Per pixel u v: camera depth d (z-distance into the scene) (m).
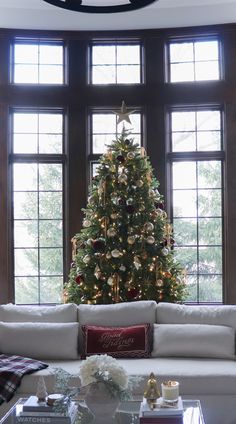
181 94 6.18
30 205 6.33
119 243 5.16
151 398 2.87
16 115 6.35
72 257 6.08
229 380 3.72
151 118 6.20
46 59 6.41
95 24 6.11
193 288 6.23
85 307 4.57
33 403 2.91
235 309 4.43
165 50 6.32
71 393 2.83
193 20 6.04
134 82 6.41
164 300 5.20
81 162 6.20
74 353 4.27
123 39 6.35
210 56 6.32
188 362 4.05
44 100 6.21
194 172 6.29
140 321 4.46
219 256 6.21
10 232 6.23
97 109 6.34
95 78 6.42
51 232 6.32
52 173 6.35
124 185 5.19
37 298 6.29
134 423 2.80
